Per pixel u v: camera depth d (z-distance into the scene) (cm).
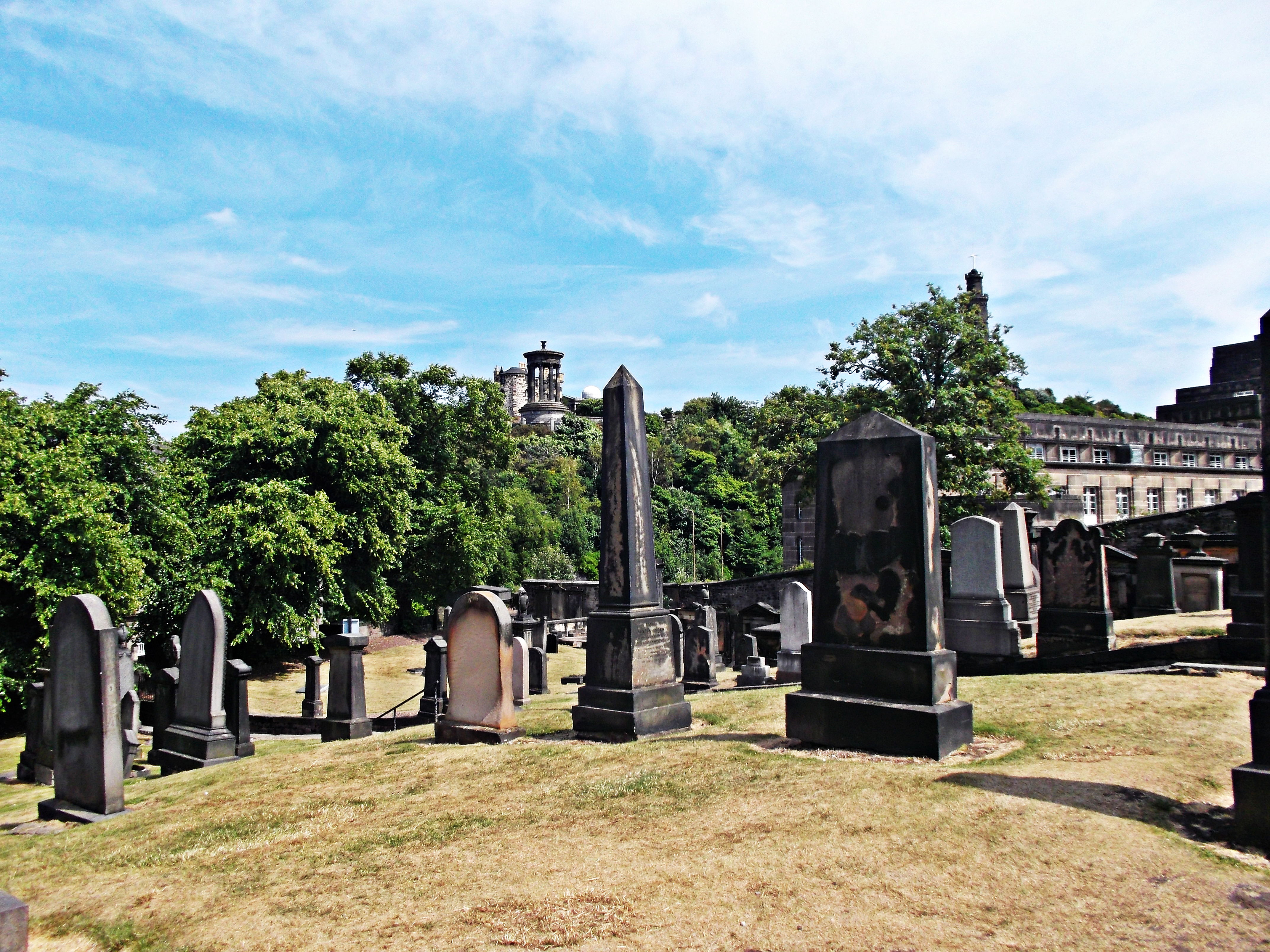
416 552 3494
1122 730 752
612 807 664
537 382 12044
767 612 2367
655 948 430
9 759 1557
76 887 632
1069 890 454
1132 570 1873
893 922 436
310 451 2727
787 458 3047
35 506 1748
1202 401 6738
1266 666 514
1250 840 495
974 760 698
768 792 652
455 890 533
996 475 3494
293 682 2598
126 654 1362
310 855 634
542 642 2238
